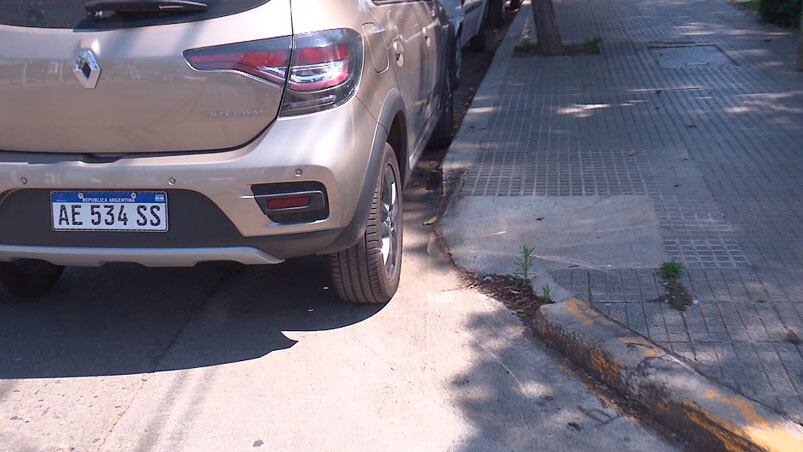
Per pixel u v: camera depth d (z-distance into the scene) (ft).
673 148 23.07
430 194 22.09
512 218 18.99
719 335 13.42
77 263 13.47
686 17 46.83
